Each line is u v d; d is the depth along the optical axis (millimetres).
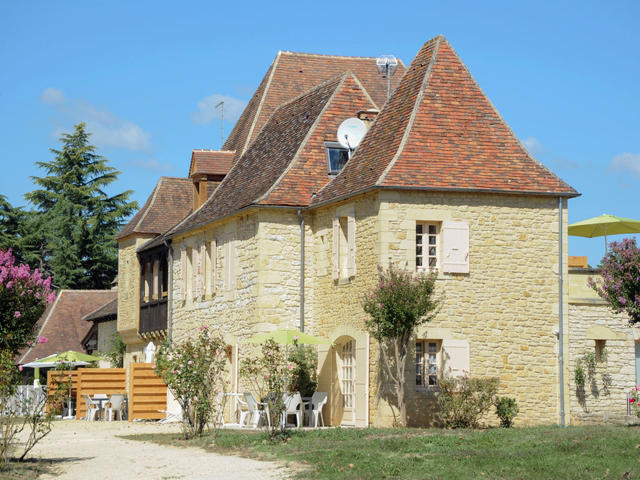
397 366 22906
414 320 22656
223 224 29781
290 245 27312
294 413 25578
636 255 20906
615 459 16141
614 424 22500
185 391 22469
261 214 27172
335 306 26031
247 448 19781
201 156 33938
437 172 24500
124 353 41594
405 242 24031
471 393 23156
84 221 62750
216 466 17828
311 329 27156
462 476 15438
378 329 22922
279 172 28391
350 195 25094
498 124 25953
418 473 15844
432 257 24453
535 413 24578
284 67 37125
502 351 24438
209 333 30344
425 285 22750
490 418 24062
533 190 24859
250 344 27391
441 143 25172
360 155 26828
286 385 21797
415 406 23641
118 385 35781
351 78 30328
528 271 24844
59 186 64625
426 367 24047
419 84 26359
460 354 24047
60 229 62500
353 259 25250
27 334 21391
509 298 24609
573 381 25281
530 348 24672
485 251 24562
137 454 19938
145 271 38188
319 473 16219
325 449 18656
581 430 19812
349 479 15531
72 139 65750
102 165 65688
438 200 24391
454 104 25953
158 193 40406
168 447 21047
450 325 24094
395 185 23953
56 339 49688
